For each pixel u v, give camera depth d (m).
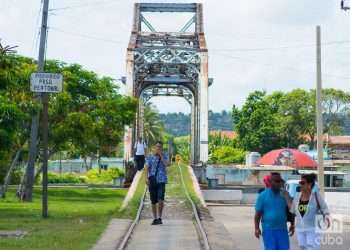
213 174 74.69
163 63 78.56
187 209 32.28
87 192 55.31
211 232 23.75
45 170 27.91
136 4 84.75
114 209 33.12
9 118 28.70
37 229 22.94
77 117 49.94
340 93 120.50
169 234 22.61
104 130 55.25
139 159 51.06
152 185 25.48
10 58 28.94
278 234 14.07
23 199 44.31
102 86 55.00
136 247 19.50
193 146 90.38
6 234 21.33
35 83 26.19
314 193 15.26
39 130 47.50
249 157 90.25
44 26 31.69
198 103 81.94
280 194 14.30
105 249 18.66
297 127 120.94
